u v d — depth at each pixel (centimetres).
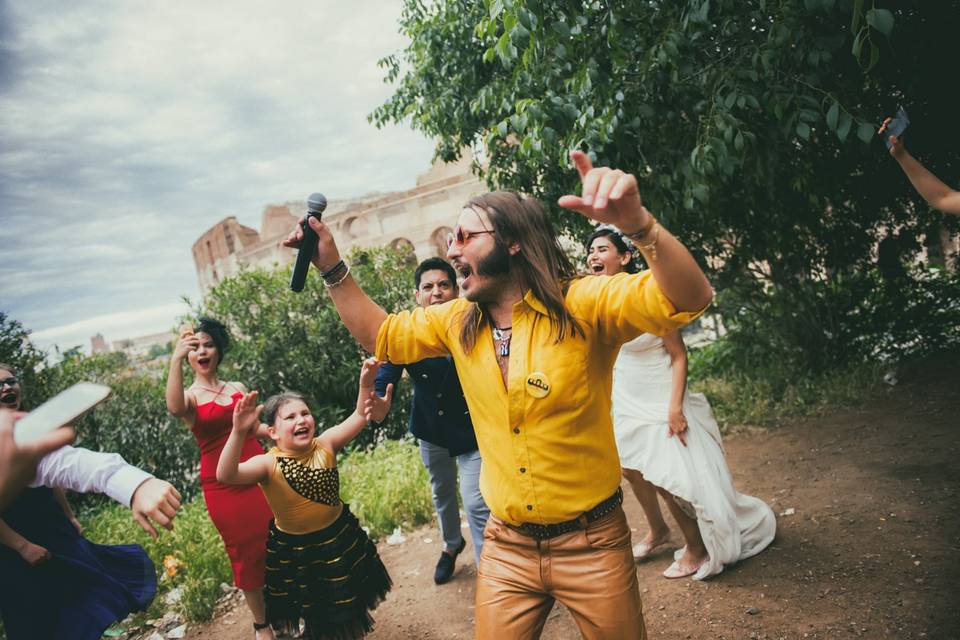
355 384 744
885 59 429
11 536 262
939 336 657
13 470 96
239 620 398
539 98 448
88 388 107
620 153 421
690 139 446
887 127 271
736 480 474
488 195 187
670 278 147
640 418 335
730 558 329
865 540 339
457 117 605
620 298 168
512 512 189
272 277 782
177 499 215
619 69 389
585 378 180
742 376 711
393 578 418
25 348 721
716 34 407
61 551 279
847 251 677
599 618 184
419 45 613
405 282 859
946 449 437
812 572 319
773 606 296
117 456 230
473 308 196
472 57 584
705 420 346
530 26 327
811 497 412
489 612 194
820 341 687
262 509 349
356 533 328
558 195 561
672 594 325
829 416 572
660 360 334
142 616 408
